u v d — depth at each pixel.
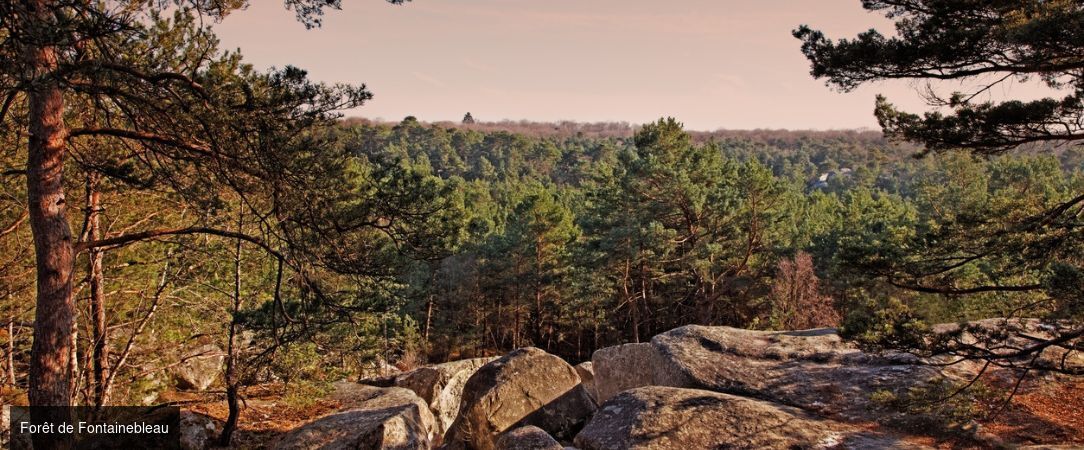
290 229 9.47
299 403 13.97
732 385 13.95
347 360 15.34
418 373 21.58
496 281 45.94
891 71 11.78
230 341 13.86
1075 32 8.97
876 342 10.13
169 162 9.12
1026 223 10.71
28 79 6.82
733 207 34.28
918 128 11.41
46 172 8.04
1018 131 10.65
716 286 40.03
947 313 21.25
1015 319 15.16
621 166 42.50
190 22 9.54
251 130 8.42
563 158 157.38
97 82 7.71
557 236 41.59
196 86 8.27
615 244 35.47
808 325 31.98
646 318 40.53
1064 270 9.13
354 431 13.51
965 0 11.12
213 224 12.12
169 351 15.70
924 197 57.47
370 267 9.96
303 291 10.17
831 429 11.40
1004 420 11.38
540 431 12.51
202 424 14.24
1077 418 11.28
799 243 40.53
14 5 6.66
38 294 8.02
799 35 12.43
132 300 14.45
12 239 12.50
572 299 41.53
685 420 11.73
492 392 15.75
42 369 7.90
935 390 10.38
